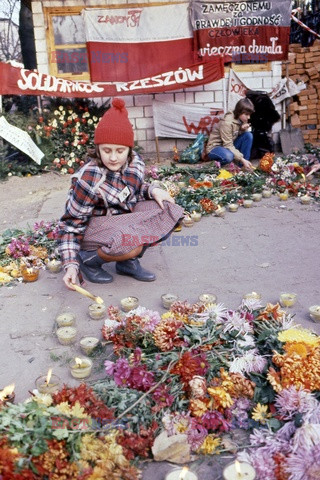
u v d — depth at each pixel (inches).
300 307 146.9
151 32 377.4
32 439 81.7
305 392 95.1
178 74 362.0
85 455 82.8
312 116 420.2
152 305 151.1
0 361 124.3
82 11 368.2
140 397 98.0
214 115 392.5
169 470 88.3
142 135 400.8
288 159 327.6
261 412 97.4
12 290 165.5
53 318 145.6
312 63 415.2
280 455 84.3
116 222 153.6
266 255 189.3
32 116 373.7
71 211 148.4
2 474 75.4
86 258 161.8
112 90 357.7
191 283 166.7
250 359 106.5
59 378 110.3
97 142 142.8
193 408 95.1
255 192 273.3
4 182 342.6
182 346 110.0
